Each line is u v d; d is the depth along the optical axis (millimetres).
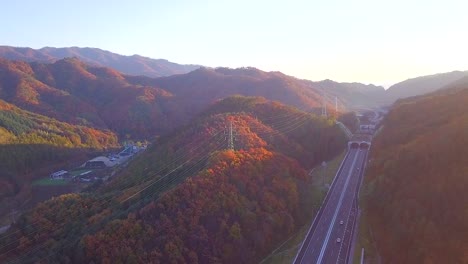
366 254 88188
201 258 83812
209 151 117000
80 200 100125
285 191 107562
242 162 106625
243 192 99250
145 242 81812
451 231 72688
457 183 77750
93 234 80688
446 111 129500
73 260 77625
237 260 87625
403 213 84250
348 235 99375
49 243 83688
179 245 82875
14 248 85125
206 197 92500
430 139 98812
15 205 161500
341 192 130625
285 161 123688
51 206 98250
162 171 115375
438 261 70062
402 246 79875
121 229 81812
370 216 101688
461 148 86625
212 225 89312
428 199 81250
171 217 87312
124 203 97812
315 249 93125
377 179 107188
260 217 96188
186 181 94750
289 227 101500
